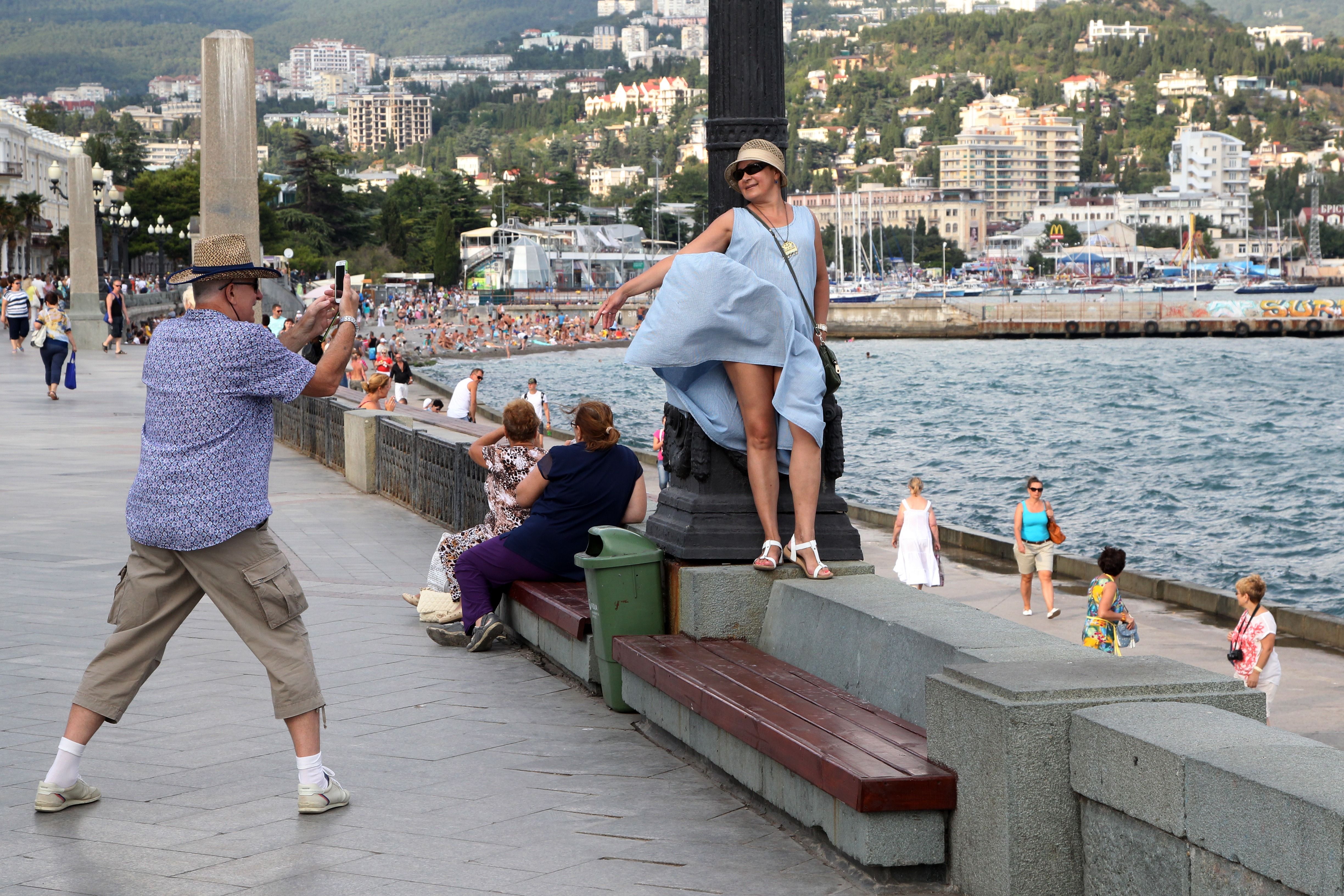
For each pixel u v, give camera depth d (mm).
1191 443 73188
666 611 8250
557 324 162750
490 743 7742
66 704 8539
